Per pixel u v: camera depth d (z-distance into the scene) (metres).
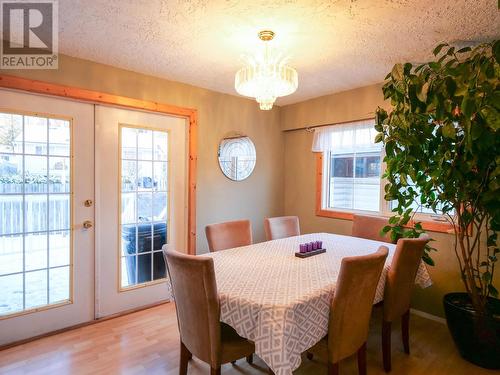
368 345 2.40
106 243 2.78
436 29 2.02
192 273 1.50
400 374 2.04
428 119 2.19
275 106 4.10
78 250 2.62
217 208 3.53
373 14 1.83
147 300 3.04
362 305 1.65
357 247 2.51
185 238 3.32
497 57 1.72
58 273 2.53
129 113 2.88
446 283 2.76
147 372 2.00
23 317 2.36
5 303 2.30
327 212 3.73
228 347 1.57
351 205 3.60
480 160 1.93
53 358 2.14
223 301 1.54
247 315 1.45
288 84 1.95
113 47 2.35
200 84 3.26
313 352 1.65
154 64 2.69
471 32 2.05
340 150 3.62
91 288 2.70
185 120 3.28
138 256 2.99
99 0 1.71
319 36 2.13
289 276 1.80
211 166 3.47
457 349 2.32
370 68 2.75
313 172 3.88
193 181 3.29
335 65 2.67
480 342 2.10
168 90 3.09
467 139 1.80
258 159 3.93
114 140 2.80
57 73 2.44
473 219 2.13
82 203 2.63
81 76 2.56
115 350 2.25
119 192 2.84
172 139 3.19
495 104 1.66
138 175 2.96
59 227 2.53
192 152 3.28
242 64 2.67
